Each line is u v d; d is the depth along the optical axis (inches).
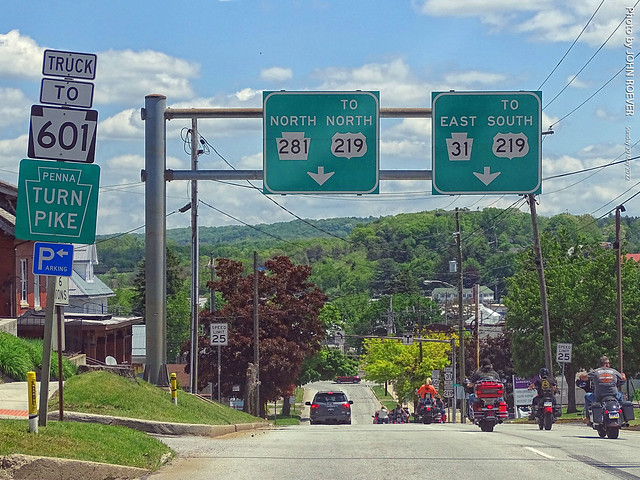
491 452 565.9
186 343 1886.1
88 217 444.1
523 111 764.6
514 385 2081.7
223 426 773.3
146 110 830.5
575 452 567.8
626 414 722.2
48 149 442.0
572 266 1905.8
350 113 765.9
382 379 2972.4
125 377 800.3
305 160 763.4
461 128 764.0
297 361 1873.8
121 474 418.9
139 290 3378.4
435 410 1416.1
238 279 1908.2
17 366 820.6
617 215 1561.3
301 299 1925.4
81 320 1471.5
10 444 401.1
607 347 1857.8
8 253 1311.5
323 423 1706.4
